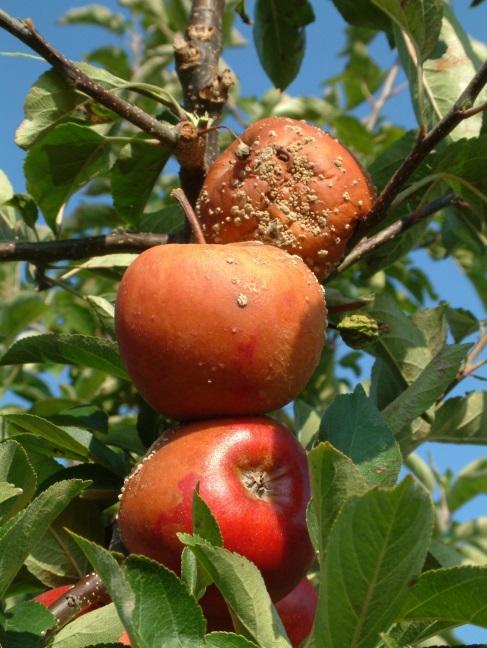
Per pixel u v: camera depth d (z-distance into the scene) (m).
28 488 0.43
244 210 0.50
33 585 0.53
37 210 0.62
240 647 0.35
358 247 0.55
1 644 0.38
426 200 0.56
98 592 0.46
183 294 0.44
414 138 0.61
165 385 0.44
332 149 0.50
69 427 0.55
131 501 0.44
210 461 0.43
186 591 0.36
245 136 0.52
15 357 0.56
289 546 0.43
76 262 0.64
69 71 0.51
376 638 0.36
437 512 1.04
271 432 0.44
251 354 0.44
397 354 0.57
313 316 0.45
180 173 0.55
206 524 0.39
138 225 0.63
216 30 0.62
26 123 0.54
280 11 0.75
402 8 0.51
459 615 0.38
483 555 0.90
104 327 0.64
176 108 0.55
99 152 0.58
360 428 0.46
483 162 0.52
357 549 0.35
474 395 0.61
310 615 0.47
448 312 0.69
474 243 0.68
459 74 0.59
